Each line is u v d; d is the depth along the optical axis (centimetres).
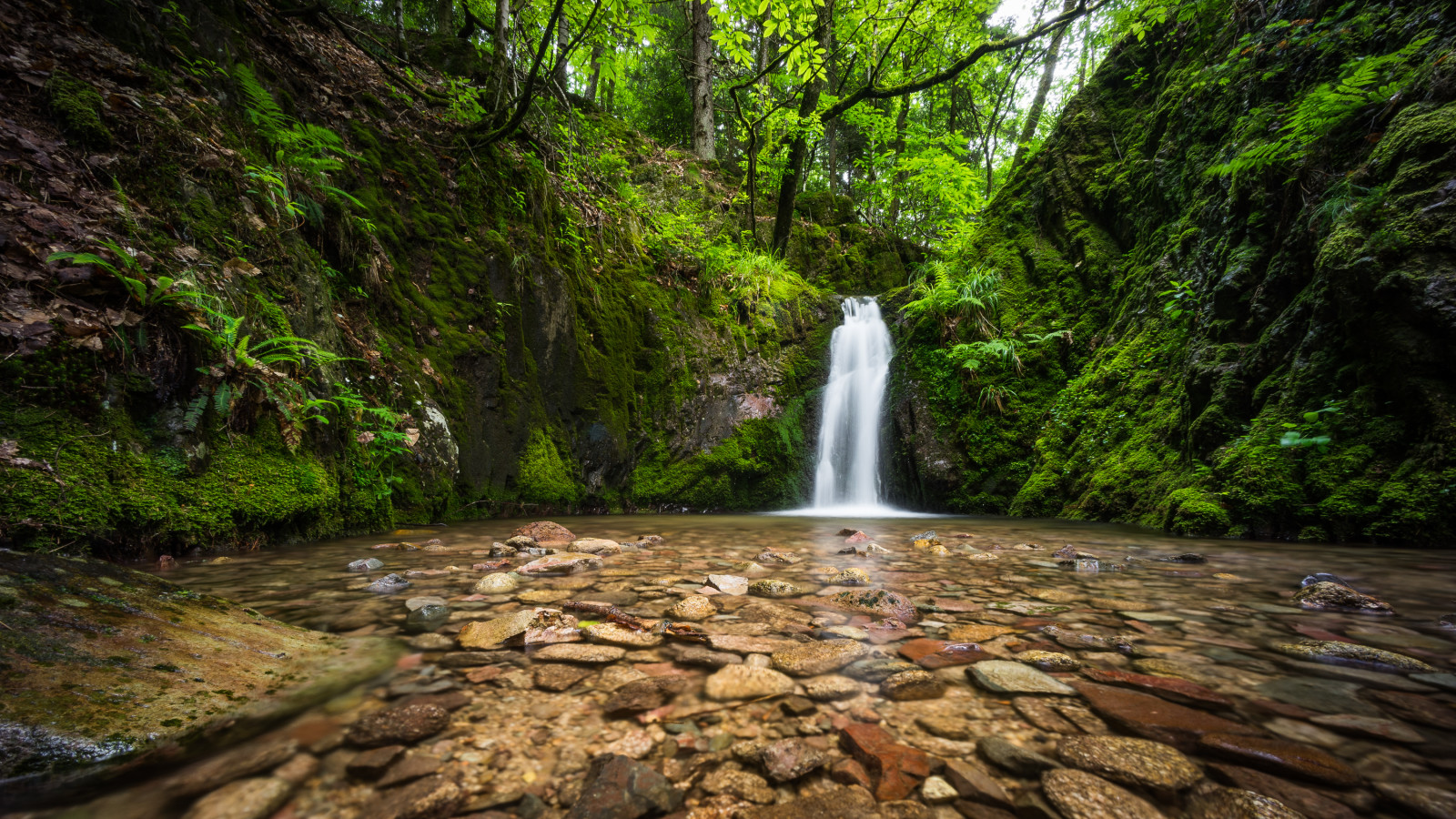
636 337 665
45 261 214
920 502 668
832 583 208
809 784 78
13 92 244
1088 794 75
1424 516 290
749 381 736
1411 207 317
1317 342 354
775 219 977
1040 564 259
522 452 508
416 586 196
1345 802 73
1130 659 127
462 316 477
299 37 482
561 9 466
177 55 331
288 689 105
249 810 69
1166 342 515
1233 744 87
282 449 290
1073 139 770
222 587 188
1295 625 155
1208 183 520
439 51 695
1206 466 398
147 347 233
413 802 72
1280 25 474
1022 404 644
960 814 71
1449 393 293
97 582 132
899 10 727
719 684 110
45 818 67
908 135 1183
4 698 83
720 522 482
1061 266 709
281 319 306
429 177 490
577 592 189
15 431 191
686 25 1125
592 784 76
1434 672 119
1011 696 106
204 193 295
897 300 836
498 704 101
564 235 612
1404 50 366
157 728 87
